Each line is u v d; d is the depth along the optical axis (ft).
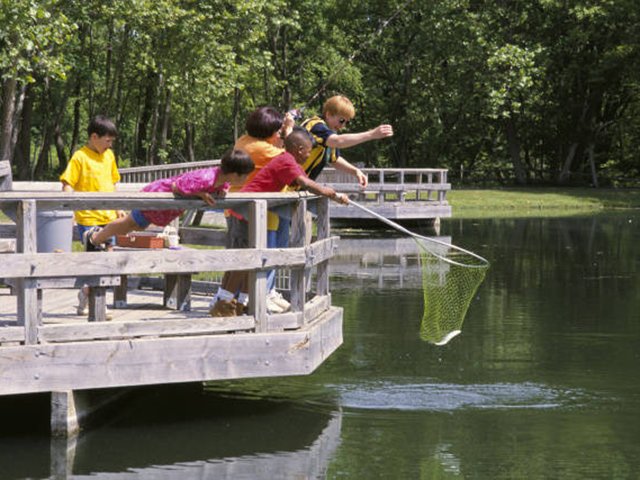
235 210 31.60
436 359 43.24
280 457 29.14
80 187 35.27
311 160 34.55
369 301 60.34
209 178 29.76
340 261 84.02
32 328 28.32
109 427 31.96
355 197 129.29
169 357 29.53
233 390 37.55
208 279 56.70
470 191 188.75
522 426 32.94
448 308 33.17
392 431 32.24
